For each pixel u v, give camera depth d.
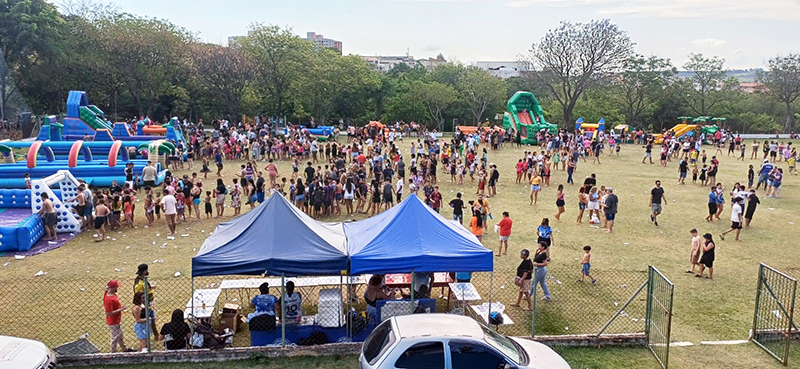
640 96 72.31
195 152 36.00
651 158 40.62
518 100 53.16
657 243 18.80
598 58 59.78
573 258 16.94
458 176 30.47
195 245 17.55
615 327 12.02
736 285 14.77
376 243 10.92
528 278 12.96
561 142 42.75
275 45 55.72
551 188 28.47
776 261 16.92
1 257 16.16
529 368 8.25
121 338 10.26
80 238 18.27
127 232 19.08
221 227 11.86
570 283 14.73
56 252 16.72
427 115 69.81
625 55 59.75
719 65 72.75
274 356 10.37
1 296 13.09
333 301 11.10
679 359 10.55
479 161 36.22
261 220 11.07
